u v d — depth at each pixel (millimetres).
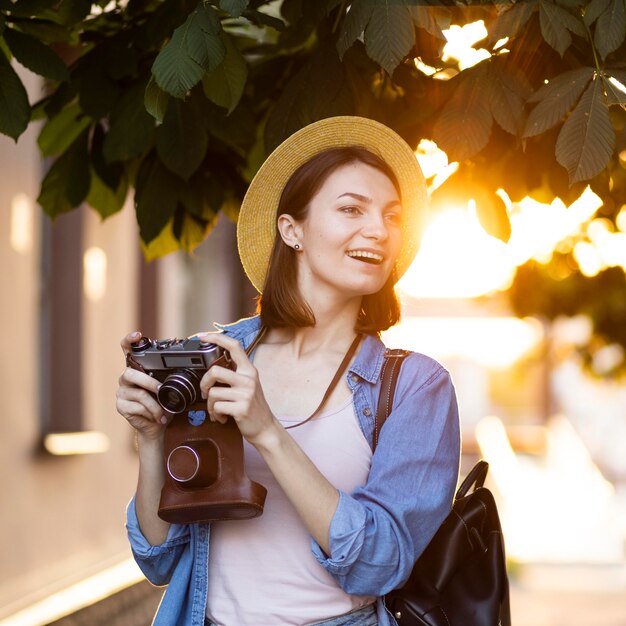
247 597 2551
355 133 2775
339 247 2609
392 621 2660
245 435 2357
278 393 2656
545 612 11977
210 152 3588
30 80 6824
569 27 2678
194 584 2592
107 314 8836
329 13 3064
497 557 2752
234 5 2635
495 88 2764
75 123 3719
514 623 11227
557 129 3180
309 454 2545
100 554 8477
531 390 31000
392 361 2621
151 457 2586
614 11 2674
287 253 2723
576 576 14359
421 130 3352
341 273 2611
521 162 3252
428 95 3250
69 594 7082
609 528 16188
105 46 3334
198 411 2447
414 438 2525
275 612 2529
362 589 2447
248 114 3215
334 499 2377
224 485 2426
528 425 31219
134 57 3283
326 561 2396
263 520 2559
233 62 2795
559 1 2732
